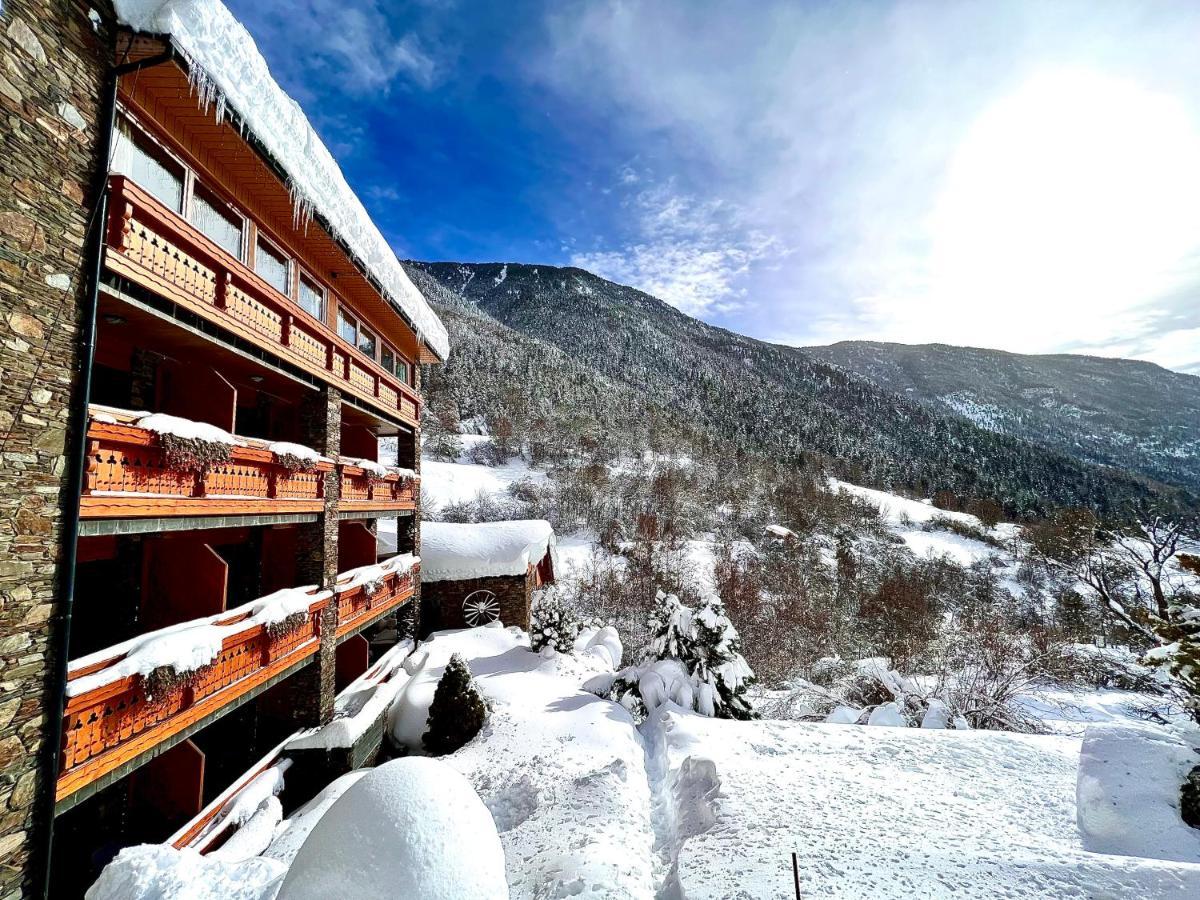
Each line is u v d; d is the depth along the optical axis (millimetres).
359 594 11891
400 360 15812
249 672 7684
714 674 12891
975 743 10164
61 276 4945
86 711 5188
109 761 5324
